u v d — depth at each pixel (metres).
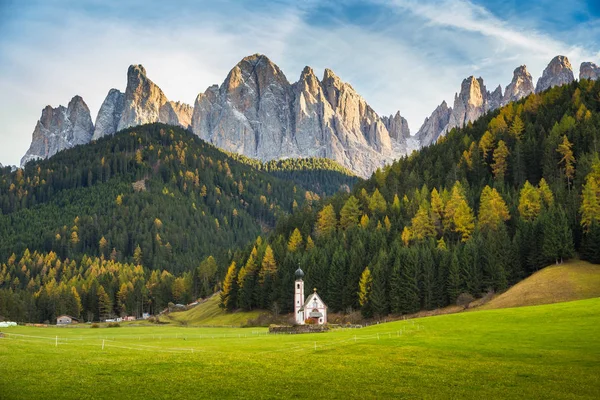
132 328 149.62
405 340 72.31
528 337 66.69
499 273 124.88
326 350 66.69
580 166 160.50
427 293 130.25
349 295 143.00
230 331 124.44
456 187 164.12
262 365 54.97
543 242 127.38
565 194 149.62
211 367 53.69
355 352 64.06
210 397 42.38
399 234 159.00
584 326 69.69
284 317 148.88
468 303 123.00
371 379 48.28
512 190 171.62
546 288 112.44
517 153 183.38
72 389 43.75
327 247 164.00
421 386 45.69
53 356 58.75
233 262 176.88
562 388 43.75
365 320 133.50
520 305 108.88
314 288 145.12
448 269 131.12
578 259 125.81
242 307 168.50
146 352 65.88
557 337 64.94
